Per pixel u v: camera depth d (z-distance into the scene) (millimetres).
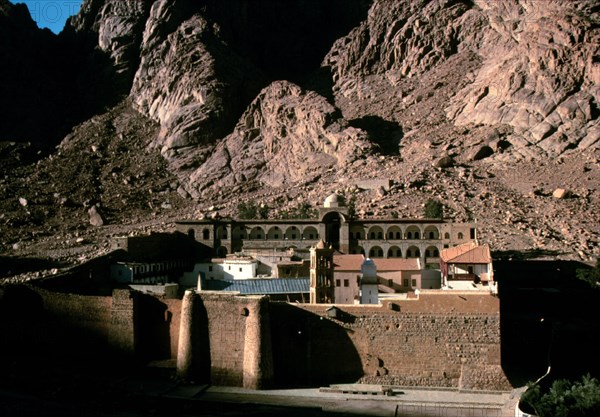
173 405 69500
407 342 74938
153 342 79938
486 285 102562
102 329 80500
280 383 75875
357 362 75625
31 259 146500
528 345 83375
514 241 133375
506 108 195000
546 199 155000
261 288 97688
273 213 167875
